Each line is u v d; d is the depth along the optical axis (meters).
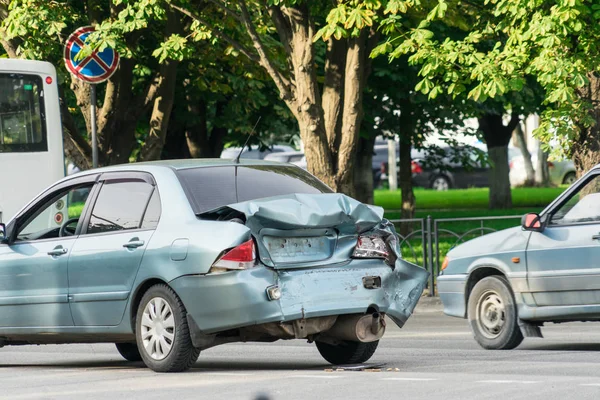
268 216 22.94
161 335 23.80
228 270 22.78
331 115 46.16
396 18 42.00
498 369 23.70
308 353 29.62
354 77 45.09
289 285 22.98
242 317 22.75
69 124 54.28
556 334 33.91
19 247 26.92
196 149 70.25
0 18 51.53
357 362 25.56
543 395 19.03
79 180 26.53
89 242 25.41
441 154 76.12
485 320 29.88
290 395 19.64
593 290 27.62
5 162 44.31
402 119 67.44
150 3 44.28
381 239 24.53
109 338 25.11
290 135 76.25
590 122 41.25
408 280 24.94
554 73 39.50
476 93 41.41
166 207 24.25
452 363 25.30
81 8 55.34
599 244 27.59
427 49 42.12
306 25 45.06
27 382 23.41
